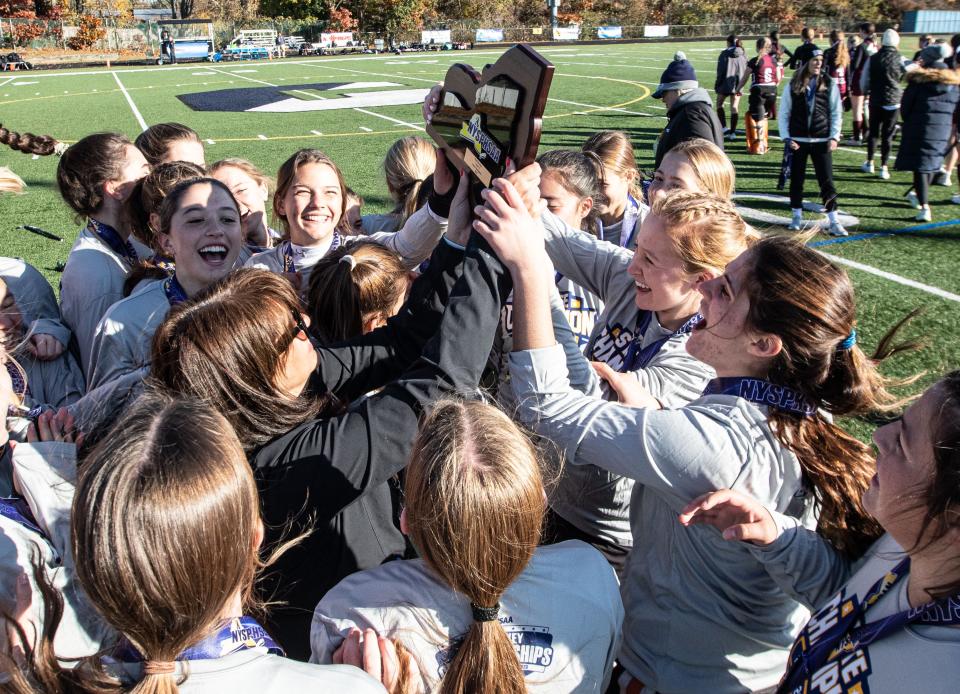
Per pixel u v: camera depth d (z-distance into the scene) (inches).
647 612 65.2
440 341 58.5
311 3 1646.2
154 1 2284.7
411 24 1627.7
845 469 57.1
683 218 74.4
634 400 70.7
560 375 60.9
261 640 46.2
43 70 1275.8
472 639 48.8
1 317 104.7
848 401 58.9
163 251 109.1
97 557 38.8
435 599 52.9
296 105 695.1
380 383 72.1
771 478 57.0
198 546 39.6
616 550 82.9
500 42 1637.6
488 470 46.9
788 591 56.8
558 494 80.7
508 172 53.4
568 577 55.7
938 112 289.6
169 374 57.7
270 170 416.8
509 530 46.9
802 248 58.1
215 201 99.6
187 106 701.9
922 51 295.0
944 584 40.6
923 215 304.5
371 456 56.7
